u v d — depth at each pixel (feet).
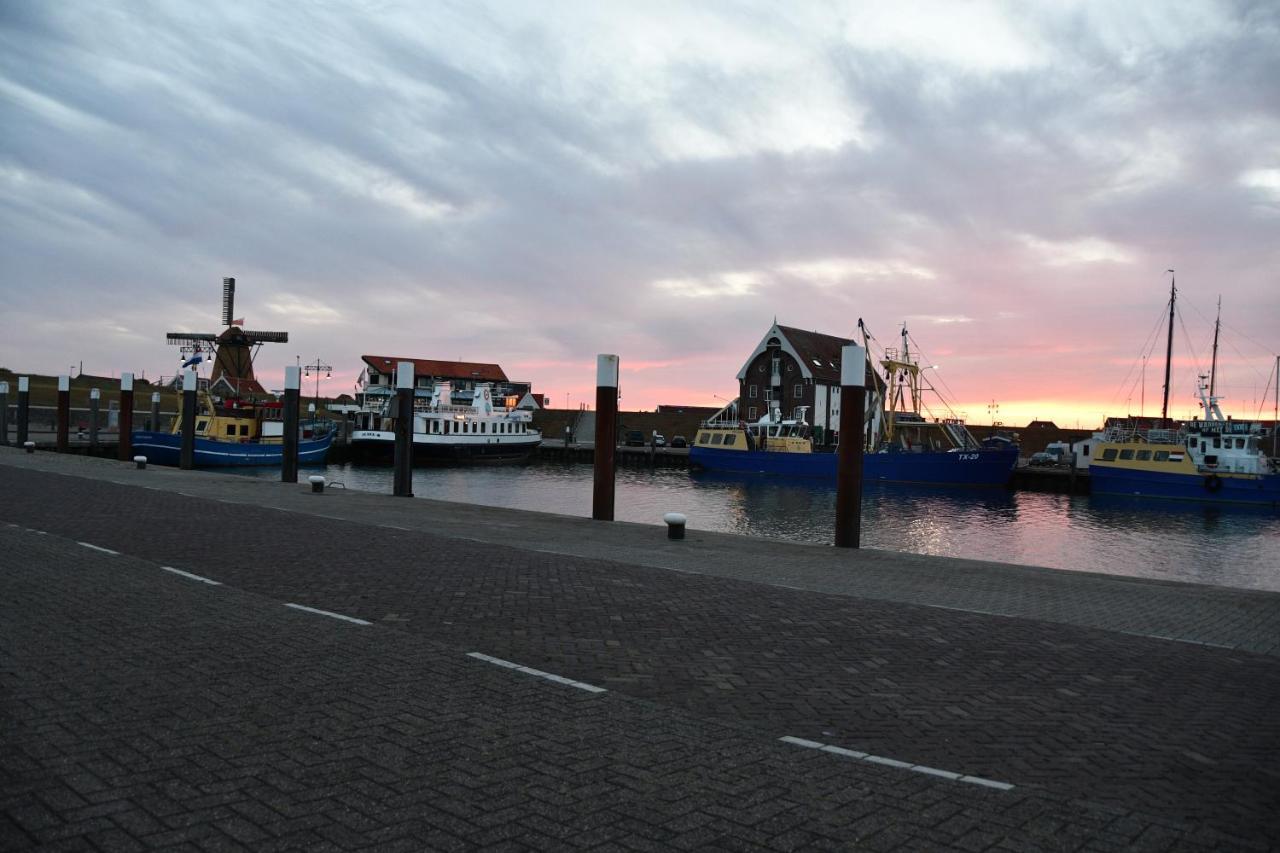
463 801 15.29
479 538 55.72
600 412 76.64
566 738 18.81
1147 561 115.44
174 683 21.72
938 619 34.53
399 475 95.61
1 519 54.24
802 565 50.37
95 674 22.22
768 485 222.48
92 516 57.47
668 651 27.66
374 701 20.89
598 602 35.04
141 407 333.62
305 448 239.50
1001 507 178.29
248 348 304.30
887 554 57.93
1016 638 31.63
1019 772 18.22
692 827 14.58
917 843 14.29
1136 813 15.89
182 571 38.11
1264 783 18.15
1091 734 21.03
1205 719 22.65
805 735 20.12
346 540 50.88
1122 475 199.11
